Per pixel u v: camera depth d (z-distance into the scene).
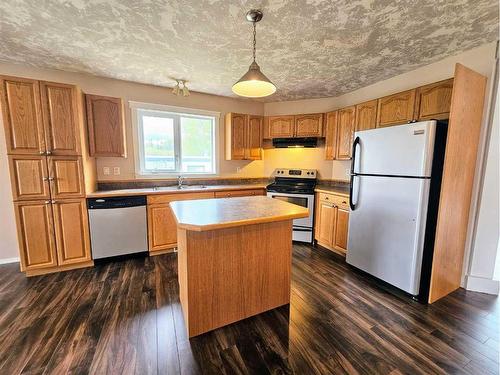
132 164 3.41
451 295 2.23
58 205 2.54
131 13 1.73
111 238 2.82
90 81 3.03
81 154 2.60
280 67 2.69
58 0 1.59
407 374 1.40
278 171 4.24
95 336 1.66
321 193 3.42
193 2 1.60
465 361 1.49
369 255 2.49
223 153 4.10
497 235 2.20
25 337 1.65
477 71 2.21
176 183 3.76
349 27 1.89
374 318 1.90
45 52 2.36
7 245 2.84
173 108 3.58
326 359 1.51
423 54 2.36
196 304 1.68
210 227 1.43
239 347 1.60
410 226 2.08
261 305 1.95
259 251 1.89
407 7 1.64
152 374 1.39
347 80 3.12
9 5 1.65
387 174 2.26
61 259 2.60
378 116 2.88
